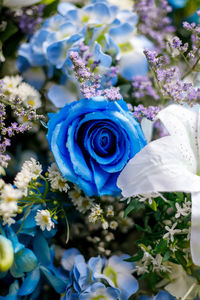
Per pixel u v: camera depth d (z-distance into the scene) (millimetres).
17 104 411
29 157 452
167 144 380
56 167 400
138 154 372
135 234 467
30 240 419
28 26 461
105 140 385
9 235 399
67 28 443
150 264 409
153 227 436
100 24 436
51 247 431
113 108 373
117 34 456
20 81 437
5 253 374
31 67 458
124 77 463
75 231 462
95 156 375
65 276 431
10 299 409
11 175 443
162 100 464
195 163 402
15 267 405
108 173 385
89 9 446
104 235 465
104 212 428
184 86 415
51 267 420
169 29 497
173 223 407
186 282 428
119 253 459
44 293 445
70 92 444
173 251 391
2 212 365
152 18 498
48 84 463
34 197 397
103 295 411
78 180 371
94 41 437
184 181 365
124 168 370
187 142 398
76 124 374
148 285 445
